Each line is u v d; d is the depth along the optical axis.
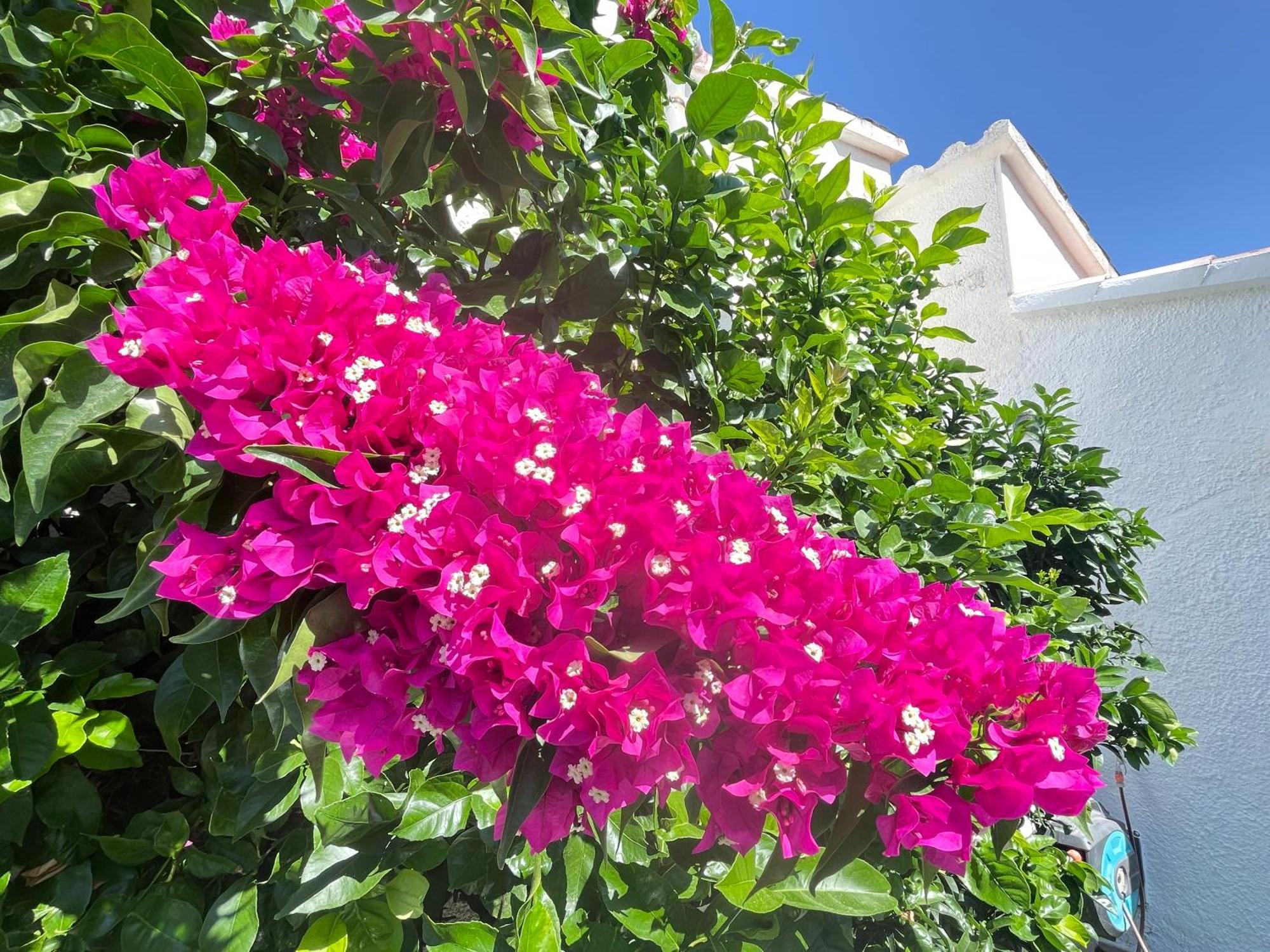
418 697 0.73
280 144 1.19
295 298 0.78
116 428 0.78
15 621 0.89
